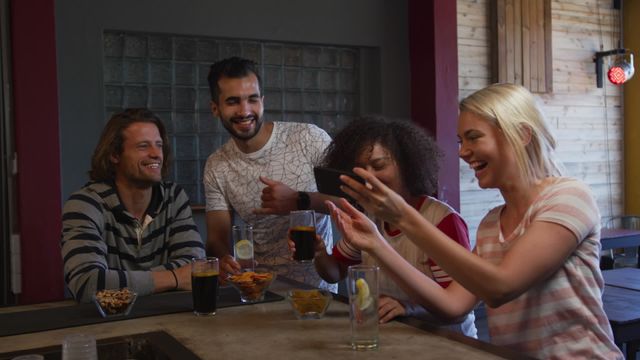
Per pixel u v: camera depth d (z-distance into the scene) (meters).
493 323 1.51
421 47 4.65
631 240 4.72
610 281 3.07
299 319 1.57
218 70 2.42
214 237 2.61
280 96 4.38
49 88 3.45
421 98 4.68
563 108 5.63
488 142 1.44
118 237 2.14
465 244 1.75
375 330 1.30
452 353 1.27
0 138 3.61
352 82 4.66
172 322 1.57
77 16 3.70
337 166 1.90
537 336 1.42
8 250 3.64
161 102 4.00
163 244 2.23
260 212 2.38
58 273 3.49
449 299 1.55
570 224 1.32
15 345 1.40
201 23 4.01
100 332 1.49
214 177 2.63
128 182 2.19
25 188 3.41
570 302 1.38
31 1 3.39
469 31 5.13
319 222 2.52
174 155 4.04
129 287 1.90
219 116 2.48
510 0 5.22
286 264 2.55
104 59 3.84
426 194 1.88
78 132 3.72
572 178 1.44
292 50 4.41
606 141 5.92
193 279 1.62
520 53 5.28
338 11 4.46
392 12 4.67
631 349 2.52
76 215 2.06
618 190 6.00
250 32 4.16
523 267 1.28
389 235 1.86
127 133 2.15
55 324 1.57
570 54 5.68
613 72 5.46
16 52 3.37
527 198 1.47
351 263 2.11
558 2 5.61
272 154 2.57
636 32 5.89
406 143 1.84
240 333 1.45
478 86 5.17
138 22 3.85
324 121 4.55
